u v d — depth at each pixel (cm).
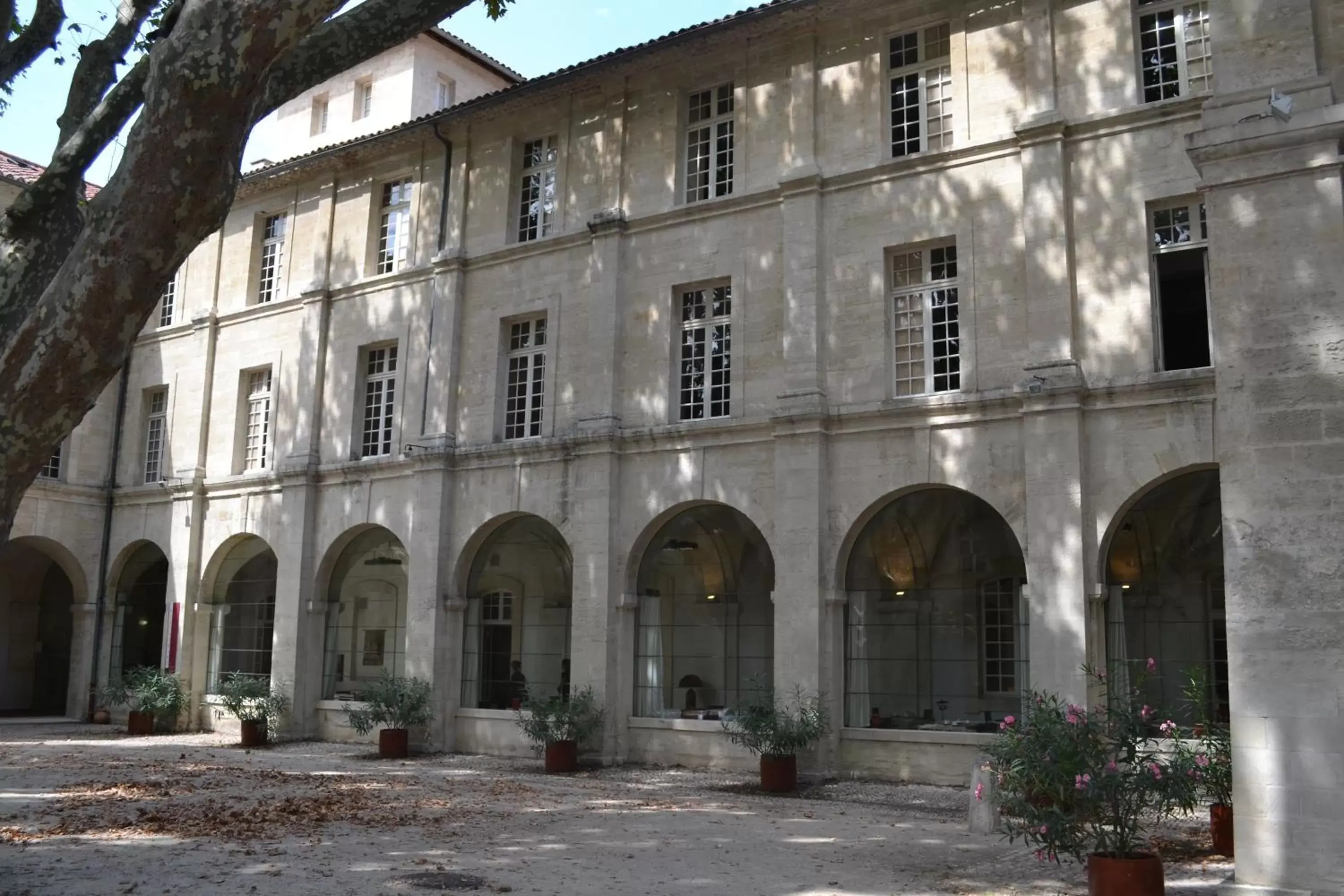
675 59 1914
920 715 2061
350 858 981
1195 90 1513
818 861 1016
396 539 2283
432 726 2000
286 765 1814
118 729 2459
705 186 1947
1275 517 824
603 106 2036
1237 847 807
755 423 1736
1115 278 1495
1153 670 1026
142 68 894
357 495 2219
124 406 2722
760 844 1102
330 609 2288
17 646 2939
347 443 2262
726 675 2369
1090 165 1538
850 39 1781
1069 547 1442
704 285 1883
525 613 2477
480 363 2102
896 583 2184
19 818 1173
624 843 1095
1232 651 827
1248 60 900
